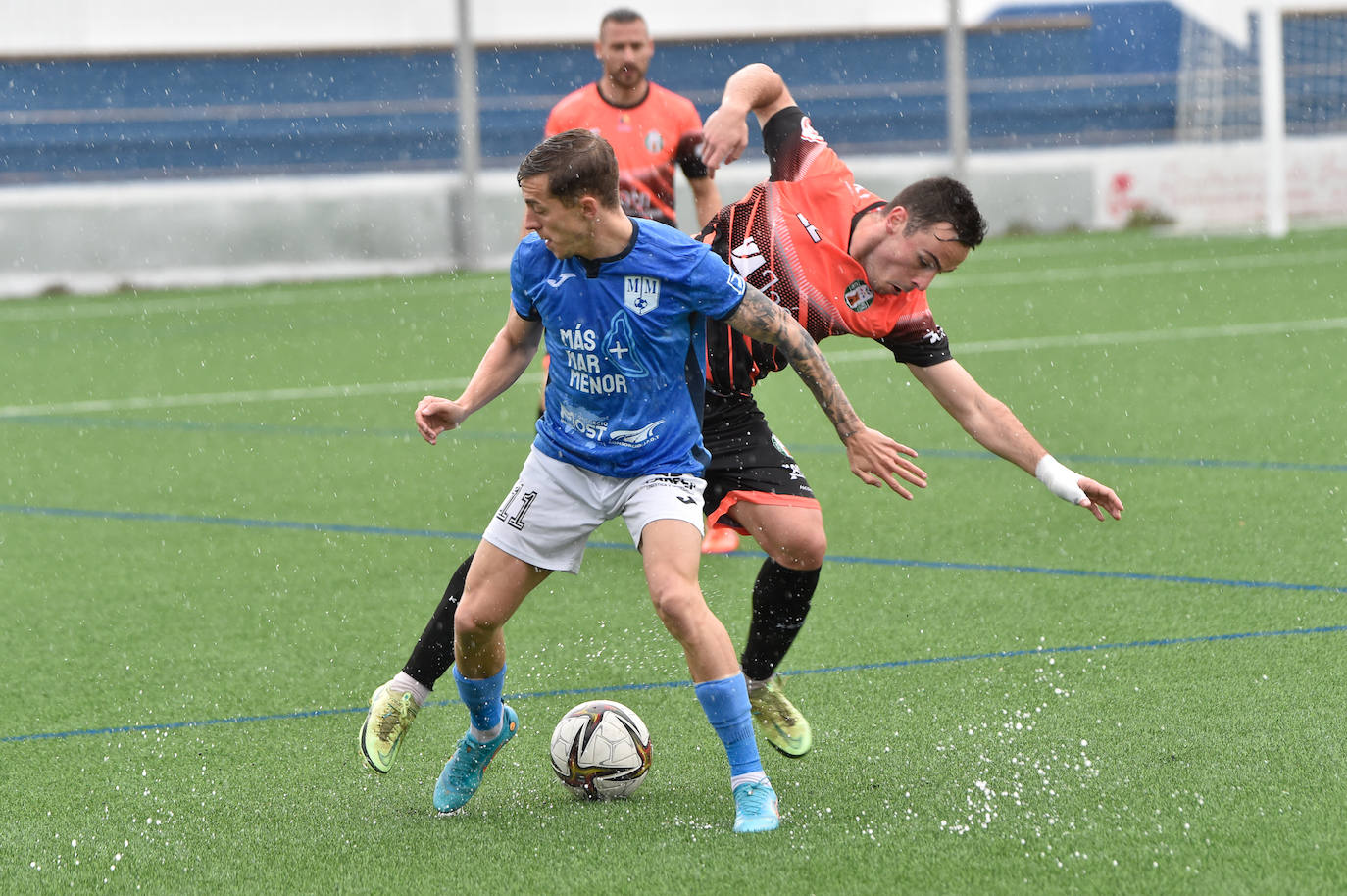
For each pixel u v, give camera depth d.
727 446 14.00
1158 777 12.19
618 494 11.79
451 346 47.91
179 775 13.44
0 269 71.62
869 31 95.62
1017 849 10.77
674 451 11.79
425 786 13.08
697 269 11.33
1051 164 85.38
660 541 11.50
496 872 10.77
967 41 95.25
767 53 95.81
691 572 11.51
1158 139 95.25
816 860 10.70
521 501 11.88
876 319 13.97
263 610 19.33
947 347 14.15
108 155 85.31
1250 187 81.94
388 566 21.55
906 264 13.42
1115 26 95.75
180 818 12.34
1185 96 91.19
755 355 13.93
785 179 14.42
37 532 24.05
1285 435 28.39
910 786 12.36
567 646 17.27
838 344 47.12
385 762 12.57
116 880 10.98
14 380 42.53
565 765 12.48
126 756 14.01
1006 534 21.84
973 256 72.69
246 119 87.00
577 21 93.00
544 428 12.01
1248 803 11.48
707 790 12.62
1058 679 15.16
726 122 14.56
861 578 19.73
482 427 33.38
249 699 15.75
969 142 95.62
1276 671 15.01
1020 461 13.80
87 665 17.09
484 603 11.86
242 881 10.86
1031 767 12.66
